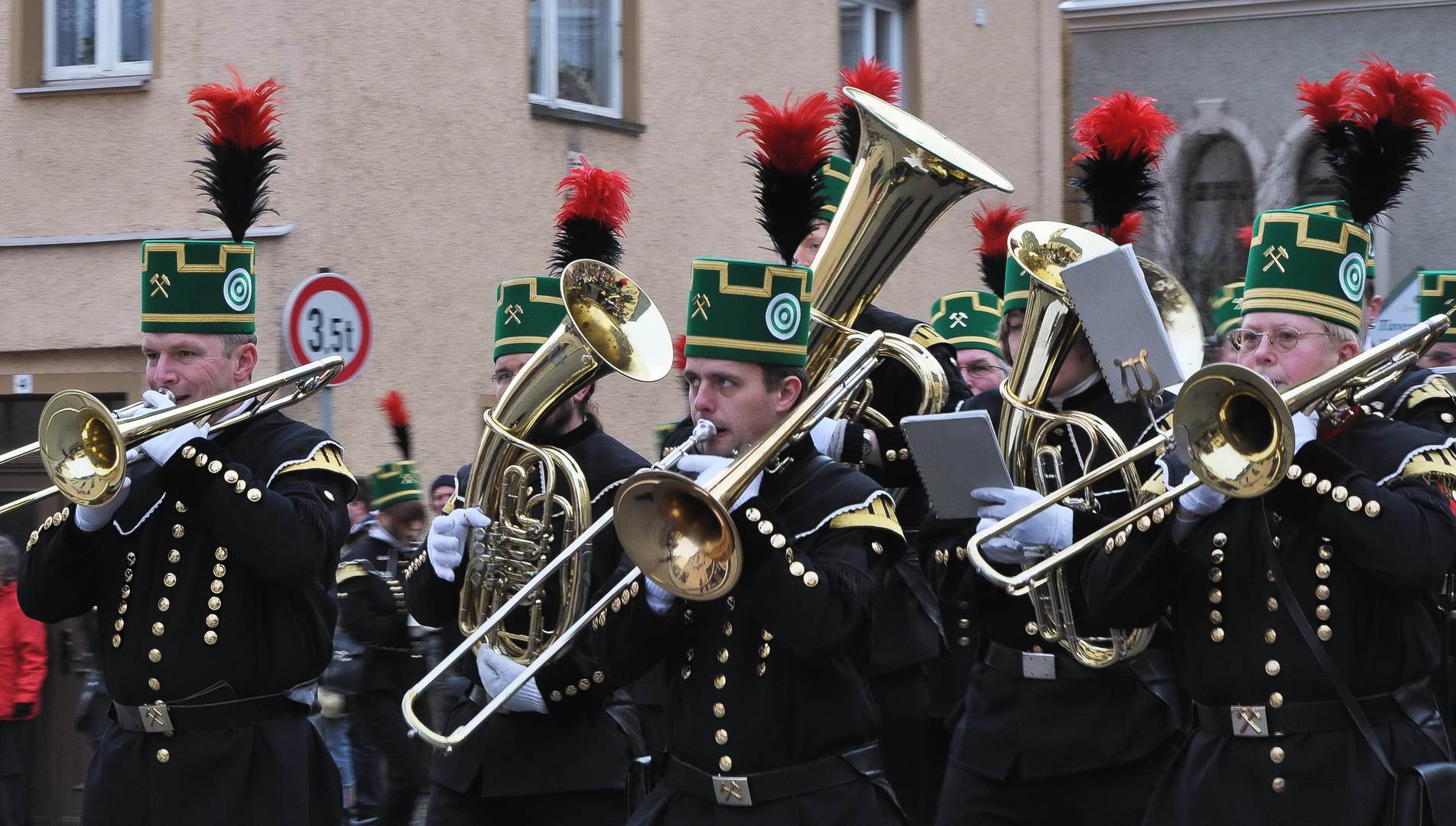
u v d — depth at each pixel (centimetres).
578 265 684
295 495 684
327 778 712
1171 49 2392
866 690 587
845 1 1975
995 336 1161
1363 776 539
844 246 729
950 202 722
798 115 627
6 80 1416
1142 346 616
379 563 1123
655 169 1684
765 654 568
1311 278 577
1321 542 549
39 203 1411
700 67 1736
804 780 565
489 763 700
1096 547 614
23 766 1076
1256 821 552
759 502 551
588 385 691
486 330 1508
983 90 2148
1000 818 699
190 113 1363
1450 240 2266
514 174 1534
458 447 1481
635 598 591
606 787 691
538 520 687
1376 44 2305
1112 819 675
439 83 1462
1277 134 2344
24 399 1426
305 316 1192
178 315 713
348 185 1388
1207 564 571
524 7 1541
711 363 589
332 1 1371
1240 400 510
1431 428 679
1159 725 671
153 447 653
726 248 1769
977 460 623
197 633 680
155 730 683
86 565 700
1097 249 674
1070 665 683
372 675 1096
